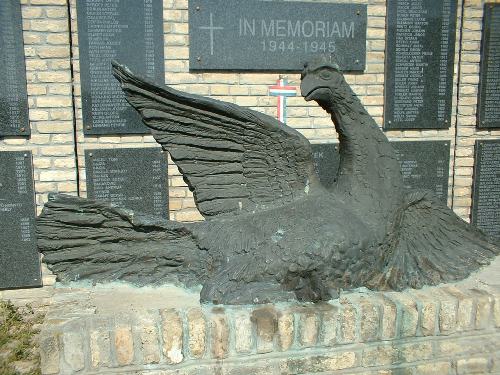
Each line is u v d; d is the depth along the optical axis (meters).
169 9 4.10
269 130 2.37
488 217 4.77
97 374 2.03
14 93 3.92
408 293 2.33
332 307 2.20
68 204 2.36
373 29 4.42
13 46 3.87
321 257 2.20
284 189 2.47
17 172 4.01
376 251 2.35
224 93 4.29
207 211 2.49
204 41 4.17
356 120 2.45
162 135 2.40
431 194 2.64
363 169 2.45
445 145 4.62
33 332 3.59
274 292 2.22
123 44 4.05
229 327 2.10
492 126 4.65
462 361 2.31
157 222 2.40
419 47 4.46
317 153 4.43
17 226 4.07
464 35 4.50
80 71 4.02
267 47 4.26
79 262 2.41
